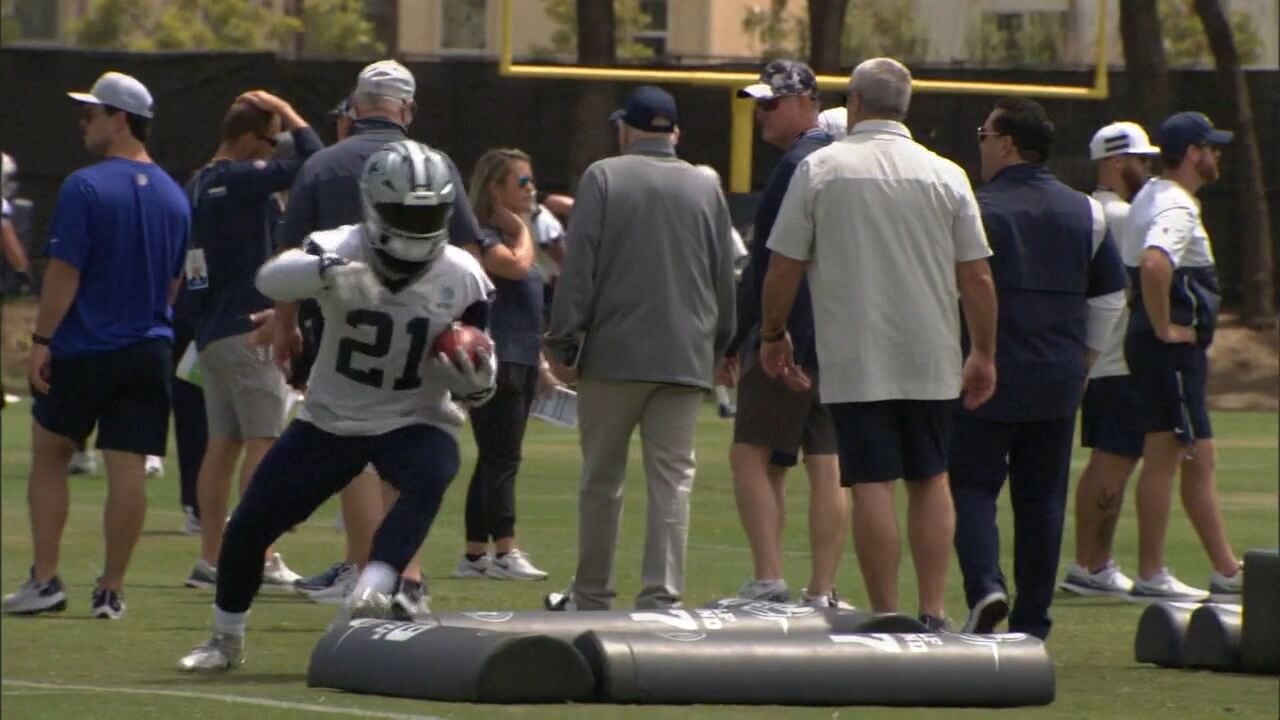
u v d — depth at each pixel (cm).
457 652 1941
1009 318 2306
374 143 2438
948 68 7288
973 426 2316
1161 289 2783
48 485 2630
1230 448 5547
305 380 2431
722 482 4562
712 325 2483
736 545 3512
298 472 2081
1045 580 2366
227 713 1897
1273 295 8106
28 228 6581
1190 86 8006
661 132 2473
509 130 8100
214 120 8075
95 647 2358
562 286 2434
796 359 2569
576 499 4219
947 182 2238
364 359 2041
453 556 3350
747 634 2027
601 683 1928
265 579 2936
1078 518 2983
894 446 2241
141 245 2561
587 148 7675
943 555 2248
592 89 7669
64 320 2555
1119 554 3472
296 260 2014
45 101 8012
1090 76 7225
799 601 2800
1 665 2227
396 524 2055
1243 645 2225
